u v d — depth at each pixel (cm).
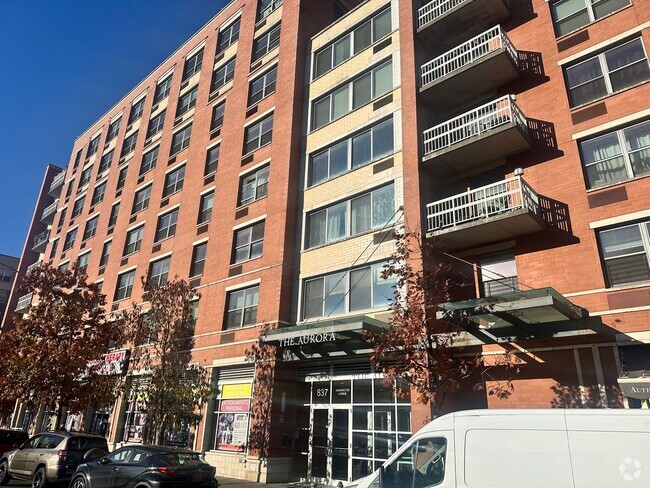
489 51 1636
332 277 1789
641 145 1311
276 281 1875
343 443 1551
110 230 3234
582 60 1509
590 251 1290
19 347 2025
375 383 1527
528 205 1338
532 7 1697
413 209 1588
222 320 2047
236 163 2381
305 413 1734
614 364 1152
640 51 1398
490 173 1620
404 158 1694
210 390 1802
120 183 3406
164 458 1080
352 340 1547
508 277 1445
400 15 1952
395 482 655
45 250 4362
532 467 560
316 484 1401
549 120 1507
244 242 2150
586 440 543
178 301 2036
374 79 1969
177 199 2719
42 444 1470
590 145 1409
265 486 1484
